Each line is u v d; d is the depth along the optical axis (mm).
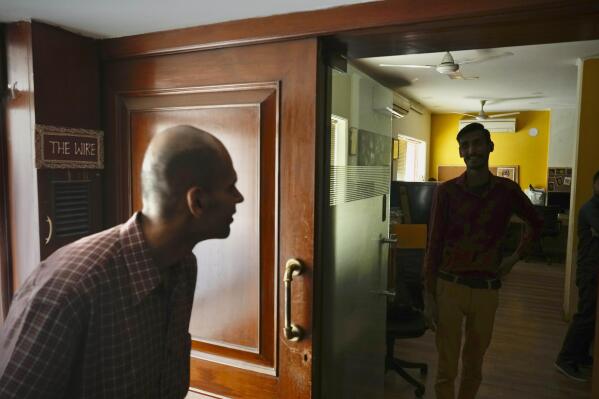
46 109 1544
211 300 1610
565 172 7453
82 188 1688
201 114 1584
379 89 2055
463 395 2223
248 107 1504
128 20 1483
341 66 1548
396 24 1291
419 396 2682
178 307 920
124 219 1750
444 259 2191
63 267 748
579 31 1321
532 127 7961
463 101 6977
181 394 988
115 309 769
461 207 2104
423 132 7965
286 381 1481
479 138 2053
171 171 776
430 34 1366
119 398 787
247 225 1531
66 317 702
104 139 1756
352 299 1806
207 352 1627
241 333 1561
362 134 1844
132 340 796
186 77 1598
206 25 1518
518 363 3176
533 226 2150
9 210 1602
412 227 3576
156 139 809
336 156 1593
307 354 1440
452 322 2158
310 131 1408
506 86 5617
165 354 894
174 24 1521
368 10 1308
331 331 1600
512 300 4793
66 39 1602
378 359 2199
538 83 5395
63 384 727
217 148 819
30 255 1573
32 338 687
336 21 1343
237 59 1508
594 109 3996
